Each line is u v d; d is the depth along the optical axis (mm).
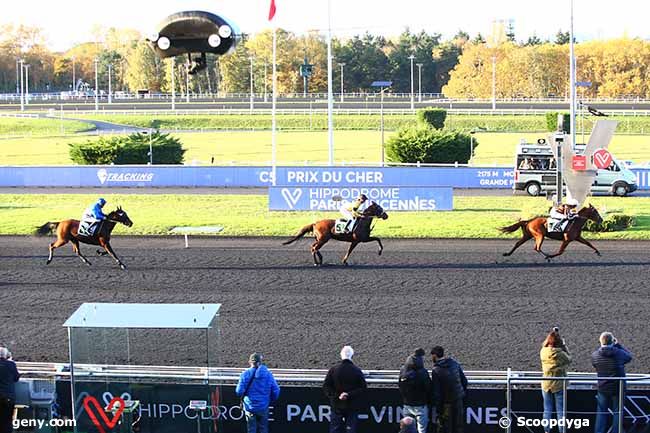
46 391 10578
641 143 58125
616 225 24953
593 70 103375
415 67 131625
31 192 35750
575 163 24781
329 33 35125
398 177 34906
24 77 159000
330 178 34500
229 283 19266
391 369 13445
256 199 32406
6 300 17922
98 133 65562
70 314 16844
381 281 19312
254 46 119188
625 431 10320
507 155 52656
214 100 99312
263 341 14961
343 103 89750
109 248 20812
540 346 14555
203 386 10023
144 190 36406
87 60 170625
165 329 10242
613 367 10352
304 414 10633
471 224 26016
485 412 10422
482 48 114750
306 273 20203
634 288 18438
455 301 17516
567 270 20219
